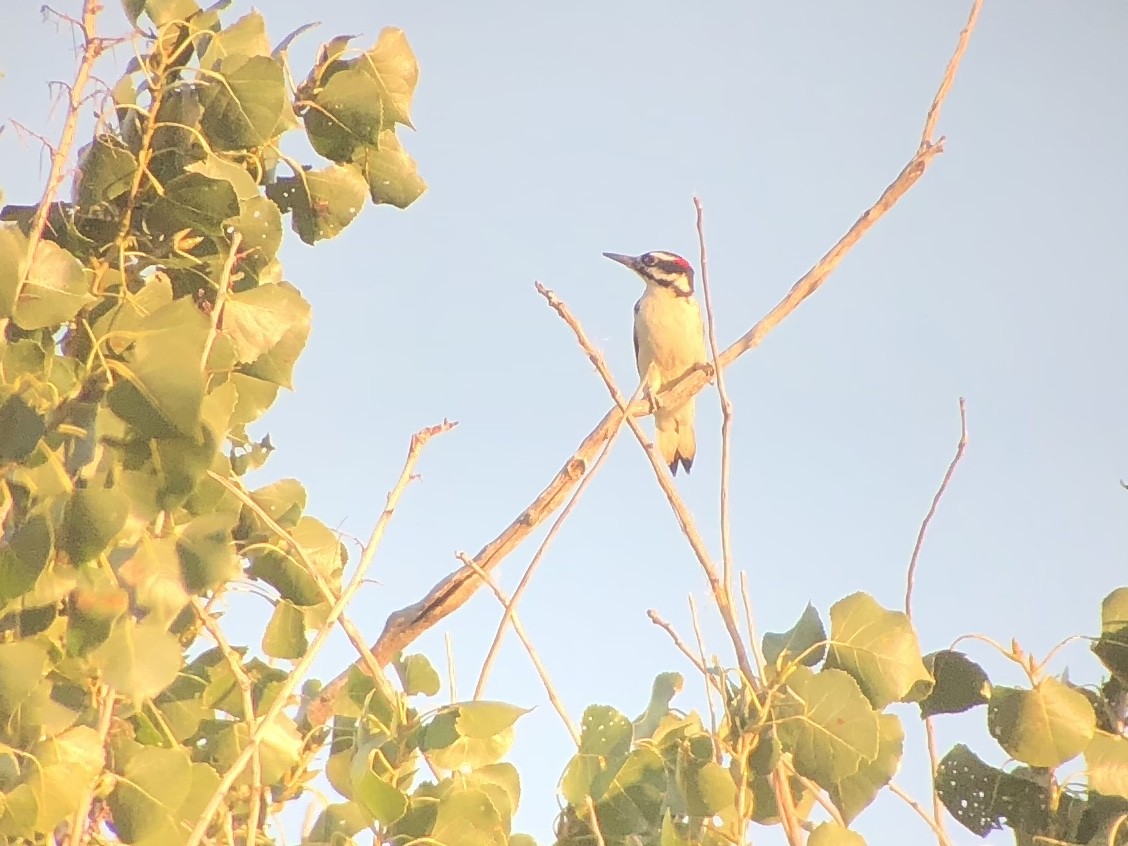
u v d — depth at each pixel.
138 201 6.13
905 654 6.46
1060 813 6.62
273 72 6.16
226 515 5.53
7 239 5.23
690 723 6.57
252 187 6.27
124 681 5.11
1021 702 6.45
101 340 5.31
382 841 5.79
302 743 6.45
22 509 5.27
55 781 5.00
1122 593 6.65
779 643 6.73
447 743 5.88
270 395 6.50
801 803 6.96
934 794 6.52
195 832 4.84
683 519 6.48
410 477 5.68
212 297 6.37
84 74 5.50
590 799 6.10
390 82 7.00
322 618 6.76
